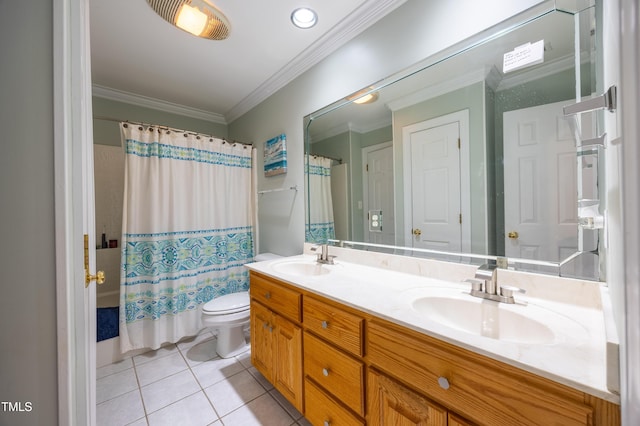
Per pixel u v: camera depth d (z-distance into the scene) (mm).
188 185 2225
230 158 2512
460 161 1204
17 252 659
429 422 762
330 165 1869
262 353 1562
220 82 2357
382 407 891
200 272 2301
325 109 1872
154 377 1725
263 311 1547
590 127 854
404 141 1422
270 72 2189
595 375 538
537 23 979
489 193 1116
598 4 848
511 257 1062
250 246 2654
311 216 2041
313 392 1184
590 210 846
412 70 1351
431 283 1205
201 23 1610
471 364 681
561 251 949
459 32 1175
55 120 673
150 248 2031
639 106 286
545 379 572
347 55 1701
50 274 680
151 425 1328
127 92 2549
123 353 1930
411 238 1410
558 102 944
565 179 935
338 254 1787
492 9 1078
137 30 1668
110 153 2600
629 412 329
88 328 793
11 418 665
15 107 655
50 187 678
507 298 923
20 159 659
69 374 698
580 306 885
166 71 2170
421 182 1356
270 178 2463
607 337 495
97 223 2566
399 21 1405
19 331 663
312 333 1201
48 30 677
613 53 430
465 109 1181
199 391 1585
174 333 2096
